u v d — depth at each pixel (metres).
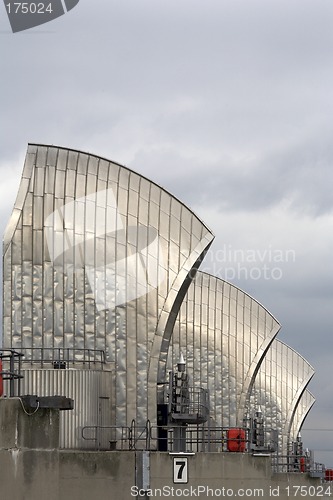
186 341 73.38
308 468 65.88
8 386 48.31
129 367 53.78
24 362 52.59
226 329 74.94
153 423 53.12
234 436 49.91
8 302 53.53
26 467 40.19
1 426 39.97
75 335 53.78
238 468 46.31
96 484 44.22
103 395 50.97
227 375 74.25
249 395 74.75
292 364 91.19
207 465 45.88
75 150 55.12
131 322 54.31
